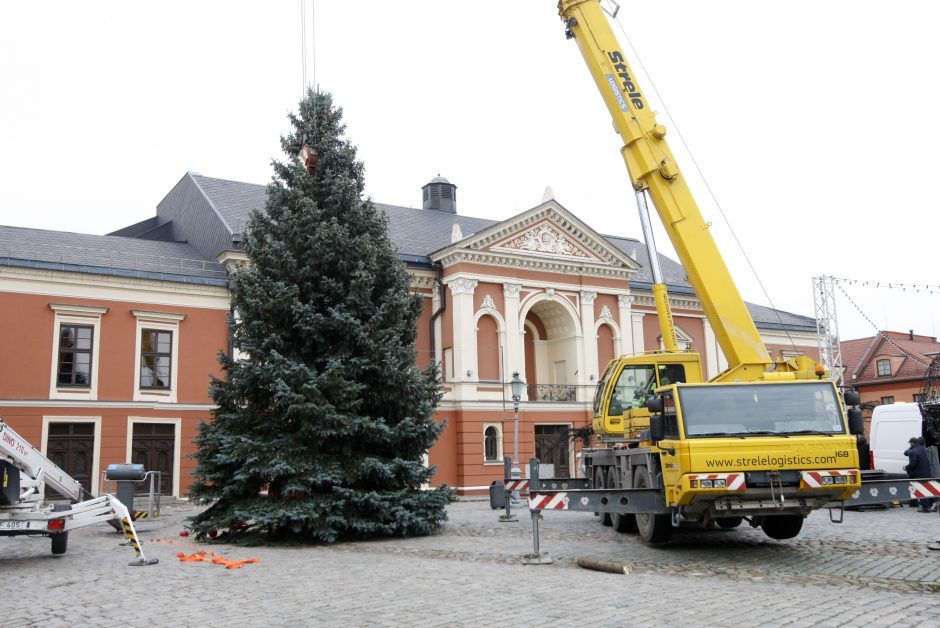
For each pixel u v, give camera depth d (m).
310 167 17.59
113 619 7.79
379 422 16.19
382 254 17.27
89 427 27.94
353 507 15.82
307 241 16.69
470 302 34.34
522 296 36.03
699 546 13.01
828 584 9.38
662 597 8.43
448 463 33.47
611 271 38.31
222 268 31.72
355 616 7.73
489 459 34.44
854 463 11.00
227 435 15.91
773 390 11.52
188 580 10.23
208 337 30.28
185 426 29.39
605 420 15.97
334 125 18.05
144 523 20.56
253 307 16.19
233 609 8.20
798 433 11.20
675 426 11.47
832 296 41.47
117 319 28.80
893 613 7.54
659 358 15.95
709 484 10.78
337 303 16.97
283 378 15.72
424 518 16.41
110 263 29.67
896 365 55.59
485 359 34.97
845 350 61.97
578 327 37.28
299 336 16.45
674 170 14.25
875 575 9.94
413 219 40.50
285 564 11.90
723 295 13.67
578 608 7.88
